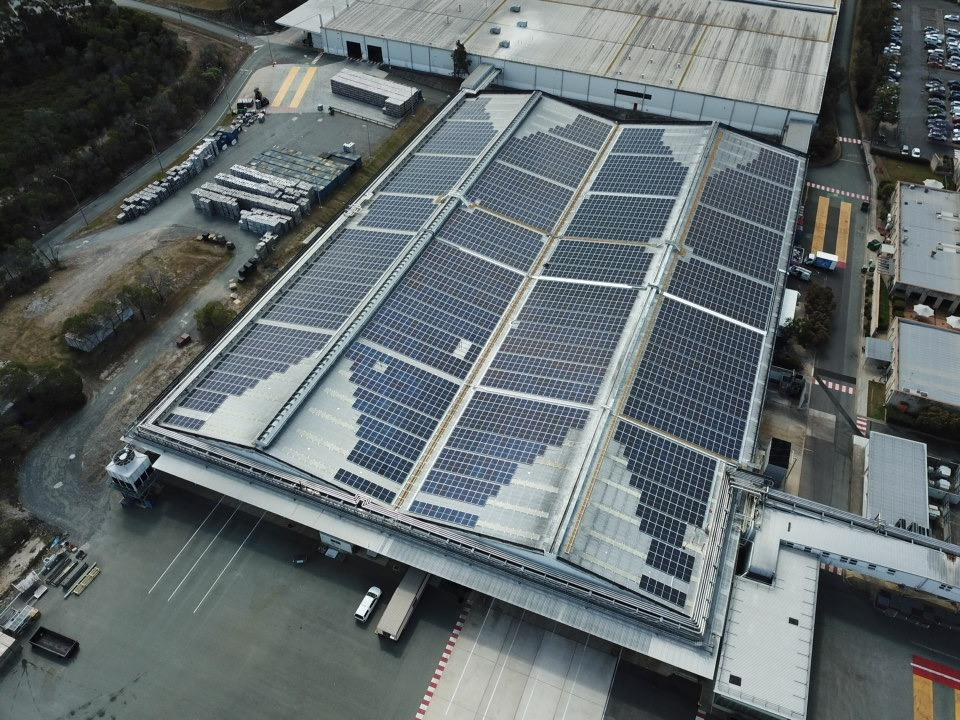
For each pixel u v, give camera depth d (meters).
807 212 143.25
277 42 198.00
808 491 98.44
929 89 178.12
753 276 113.62
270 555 91.94
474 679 80.88
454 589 88.38
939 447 103.38
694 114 161.25
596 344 98.94
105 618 86.31
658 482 85.12
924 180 151.50
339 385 94.88
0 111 161.62
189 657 83.00
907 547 85.19
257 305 110.00
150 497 97.31
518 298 110.19
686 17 184.38
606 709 78.44
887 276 129.25
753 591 82.81
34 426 106.56
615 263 112.62
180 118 167.62
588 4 191.62
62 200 144.12
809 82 159.38
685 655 74.81
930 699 79.81
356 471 87.81
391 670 81.81
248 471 89.44
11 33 172.38
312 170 152.12
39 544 93.25
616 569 77.62
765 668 77.06
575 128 144.88
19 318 123.00
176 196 149.25
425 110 172.62
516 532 79.94
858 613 86.31
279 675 81.56
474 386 97.88
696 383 95.81
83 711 78.81
